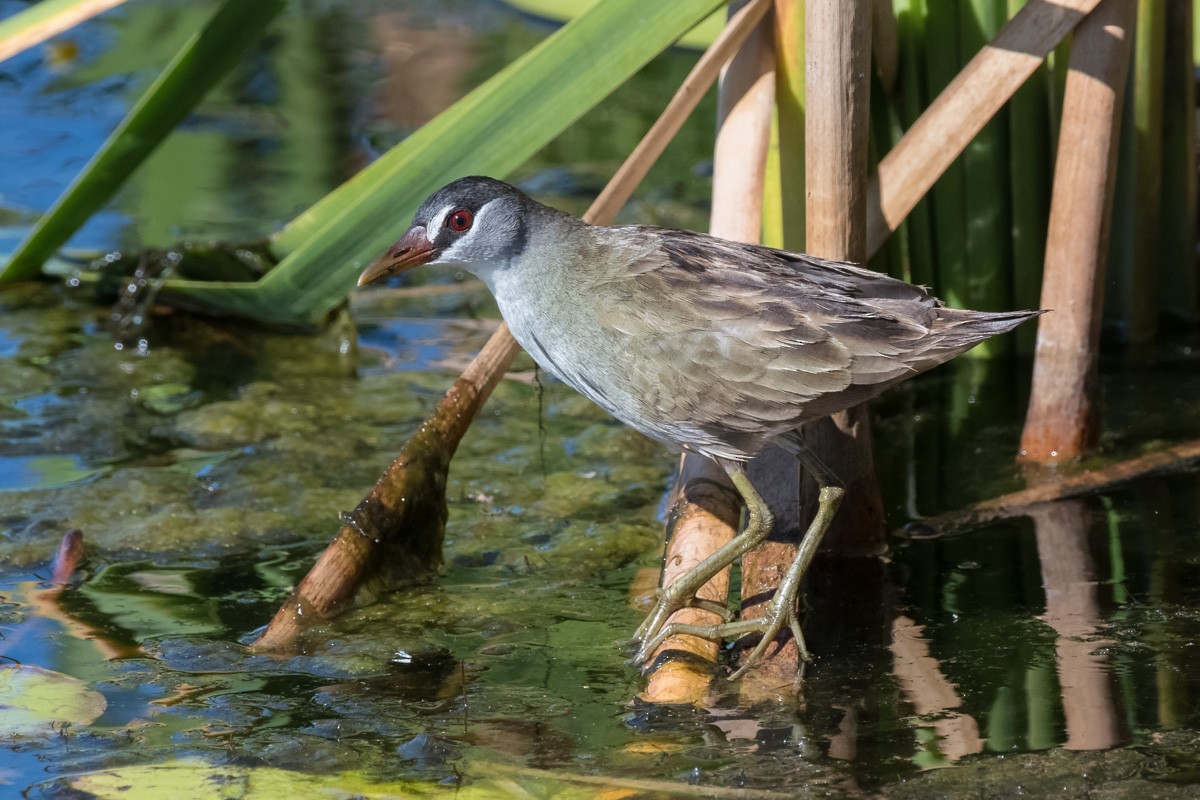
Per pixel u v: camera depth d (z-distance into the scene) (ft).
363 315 38.70
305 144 45.88
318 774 19.51
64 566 25.80
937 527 27.02
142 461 30.60
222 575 26.17
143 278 36.47
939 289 33.04
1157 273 34.22
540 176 43.80
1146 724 19.99
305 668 22.82
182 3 56.54
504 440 32.09
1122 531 26.32
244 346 36.55
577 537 27.68
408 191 27.61
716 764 19.49
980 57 25.39
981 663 22.09
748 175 25.96
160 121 31.86
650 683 21.99
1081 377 28.76
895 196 25.88
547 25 55.06
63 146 44.47
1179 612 23.30
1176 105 33.71
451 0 58.13
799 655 22.44
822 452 25.23
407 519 25.64
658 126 25.98
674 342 22.27
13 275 36.76
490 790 18.98
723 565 22.82
